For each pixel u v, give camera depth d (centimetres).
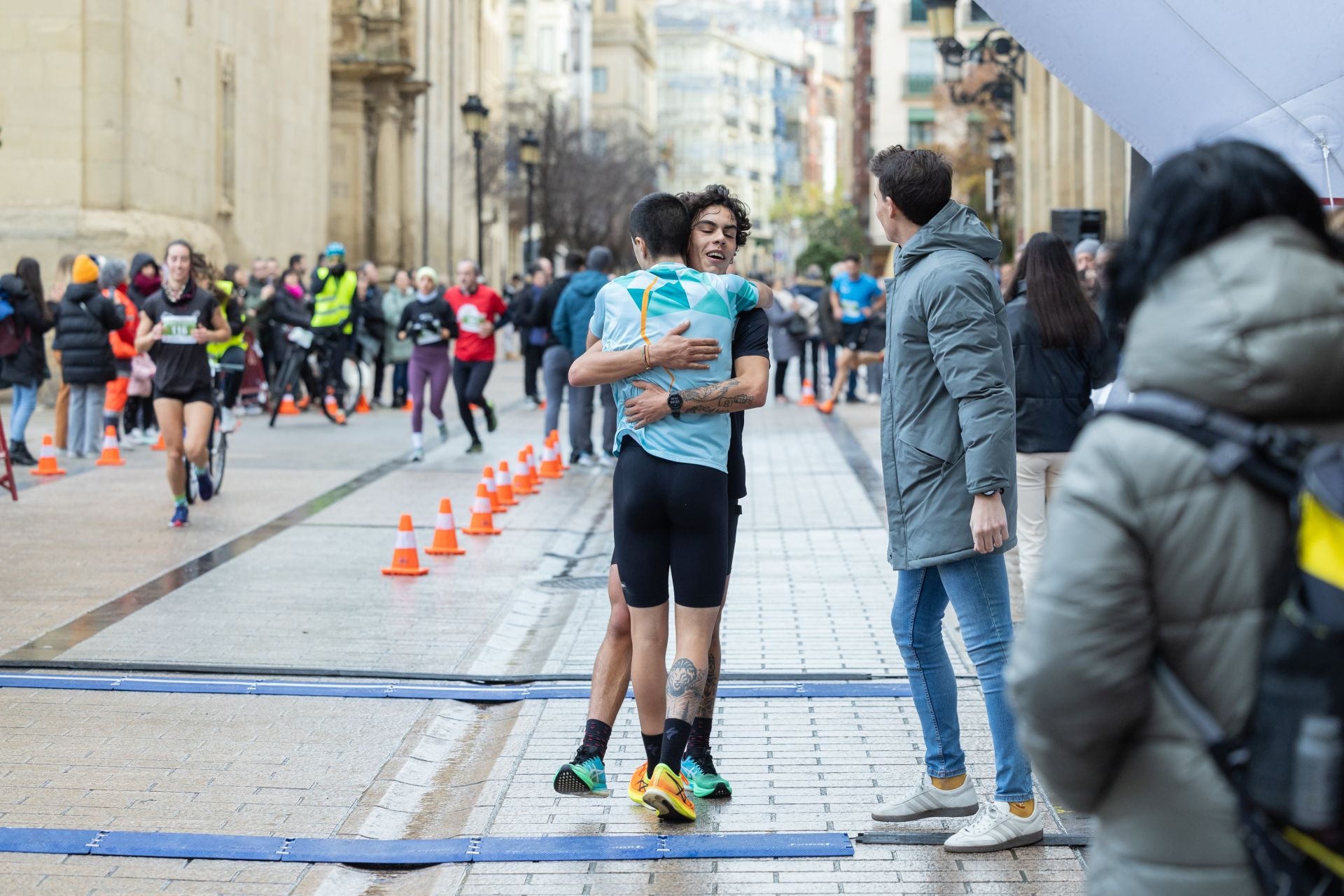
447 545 1590
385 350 3631
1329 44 781
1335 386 319
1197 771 331
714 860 723
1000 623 721
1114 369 1096
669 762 752
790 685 1034
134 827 766
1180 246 331
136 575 1434
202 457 1717
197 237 3897
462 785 864
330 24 6175
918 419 719
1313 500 312
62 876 704
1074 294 1110
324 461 2425
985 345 689
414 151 7025
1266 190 327
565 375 2344
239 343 2594
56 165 3484
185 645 1152
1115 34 800
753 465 2417
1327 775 295
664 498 751
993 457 684
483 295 2498
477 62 9194
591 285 2259
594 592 1409
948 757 765
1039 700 336
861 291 3406
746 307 777
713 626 767
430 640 1187
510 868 716
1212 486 323
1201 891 331
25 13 3472
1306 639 303
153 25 3716
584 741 793
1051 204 4016
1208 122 798
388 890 709
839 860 722
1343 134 782
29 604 1296
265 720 963
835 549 1619
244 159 4609
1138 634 330
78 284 2366
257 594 1359
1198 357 322
